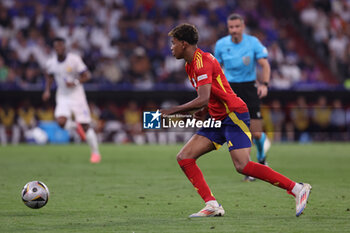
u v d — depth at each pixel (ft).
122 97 222.69
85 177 109.50
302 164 139.74
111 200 80.23
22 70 233.14
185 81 244.83
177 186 96.53
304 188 64.44
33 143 217.56
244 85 107.65
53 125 220.02
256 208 73.15
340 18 309.63
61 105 140.05
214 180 105.70
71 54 139.54
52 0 269.03
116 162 142.41
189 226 59.52
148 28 272.51
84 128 141.49
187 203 77.61
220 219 64.23
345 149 192.44
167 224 60.85
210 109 66.90
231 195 85.66
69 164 136.26
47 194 68.74
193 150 66.85
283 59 274.36
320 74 278.67
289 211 70.59
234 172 120.57
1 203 76.64
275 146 207.72
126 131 225.35
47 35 255.50
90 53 251.80
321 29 304.71
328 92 233.14
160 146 205.57
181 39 63.93
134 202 78.43
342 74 288.30
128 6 279.08
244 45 106.93
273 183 65.10
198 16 287.28
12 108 216.13
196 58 63.87
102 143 221.66
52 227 59.26
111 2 277.03
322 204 76.33
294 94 230.89
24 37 252.01
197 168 67.36
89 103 220.64
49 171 120.06
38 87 217.77
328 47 297.74
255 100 108.06
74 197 83.10
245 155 65.21
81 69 139.13
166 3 286.87
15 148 190.08
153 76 252.62
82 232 56.34
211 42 281.13
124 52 254.47
